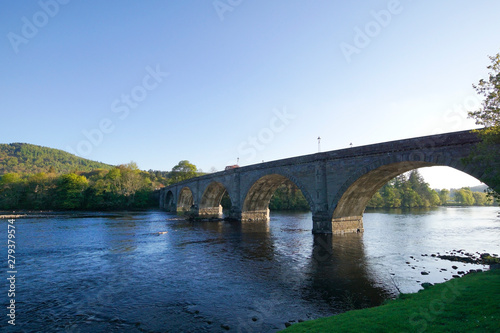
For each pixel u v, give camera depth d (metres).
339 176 40.69
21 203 119.81
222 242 38.69
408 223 63.97
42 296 18.75
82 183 126.00
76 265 26.50
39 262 27.62
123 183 138.12
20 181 130.75
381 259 28.36
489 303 12.09
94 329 14.27
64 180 123.31
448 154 28.66
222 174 76.25
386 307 13.92
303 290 19.66
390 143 34.00
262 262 27.44
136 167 168.50
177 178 148.00
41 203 119.00
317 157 43.62
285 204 127.44
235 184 68.81
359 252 31.67
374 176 38.91
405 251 32.16
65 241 39.44
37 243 37.84
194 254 31.09
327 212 42.88
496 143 18.58
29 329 14.25
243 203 66.56
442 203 194.75
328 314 15.65
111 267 25.78
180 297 18.52
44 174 136.62
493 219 73.94
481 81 18.19
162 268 25.41
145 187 147.00
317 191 43.62
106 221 69.69
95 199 123.38
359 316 12.67
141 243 37.97
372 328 10.81
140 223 64.75
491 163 19.34
